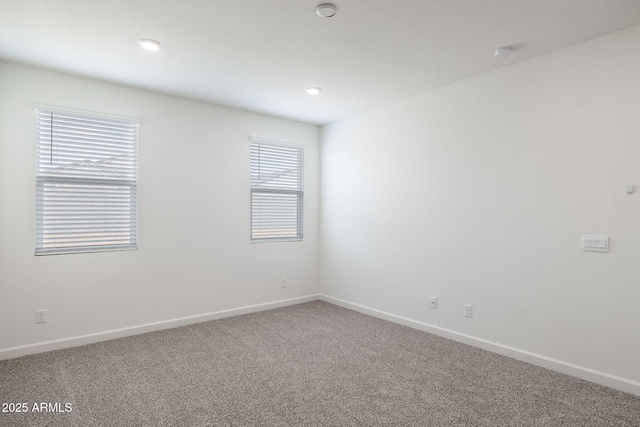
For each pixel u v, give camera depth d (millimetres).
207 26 2455
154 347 3318
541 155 2898
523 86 3002
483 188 3287
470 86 3385
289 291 4914
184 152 3994
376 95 3893
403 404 2334
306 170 5082
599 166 2594
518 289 3049
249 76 3359
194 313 4074
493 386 2570
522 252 3023
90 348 3279
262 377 2717
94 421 2133
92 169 3461
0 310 3012
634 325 2439
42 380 2643
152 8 2230
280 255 4816
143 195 3723
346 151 4773
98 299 3467
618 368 2510
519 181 3033
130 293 3646
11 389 2506
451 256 3555
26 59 2994
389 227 4191
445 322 3613
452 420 2154
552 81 2830
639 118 2416
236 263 4406
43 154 3230
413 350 3268
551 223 2844
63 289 3289
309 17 2338
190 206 4035
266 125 4664
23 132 3117
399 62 3041
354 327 3941
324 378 2703
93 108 3432
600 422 2131
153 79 3438
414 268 3910
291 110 4461
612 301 2537
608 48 2549
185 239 4004
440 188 3650
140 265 3709
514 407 2295
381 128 4289
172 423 2117
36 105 3146
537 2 2160
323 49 2807
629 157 2461
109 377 2701
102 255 3490
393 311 4145
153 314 3791
